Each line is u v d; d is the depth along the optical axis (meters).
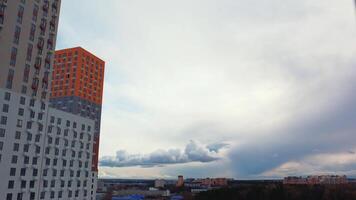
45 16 99.44
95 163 149.00
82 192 109.94
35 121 92.31
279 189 162.50
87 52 161.50
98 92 164.75
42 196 92.62
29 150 89.25
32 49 93.38
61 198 100.00
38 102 93.94
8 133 83.38
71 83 154.12
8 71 85.31
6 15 86.62
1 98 82.62
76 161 108.69
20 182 85.44
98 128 159.75
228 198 172.75
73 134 108.62
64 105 152.38
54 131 100.12
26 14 92.56
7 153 82.44
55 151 99.69
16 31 88.81
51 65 100.12
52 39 101.31
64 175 102.62
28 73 91.31
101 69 169.25
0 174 79.81
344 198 140.00
